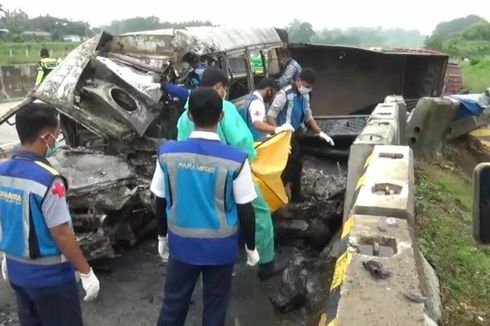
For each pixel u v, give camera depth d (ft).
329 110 33.94
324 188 18.80
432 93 32.63
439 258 13.26
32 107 9.24
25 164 9.01
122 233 15.42
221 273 10.18
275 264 15.58
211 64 19.75
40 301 9.41
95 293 9.64
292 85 18.65
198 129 9.91
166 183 9.95
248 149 12.91
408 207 9.25
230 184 9.66
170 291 10.37
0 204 9.17
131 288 14.29
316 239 16.67
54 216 8.97
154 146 16.57
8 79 55.67
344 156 26.23
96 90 16.35
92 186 14.26
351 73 33.12
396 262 7.30
